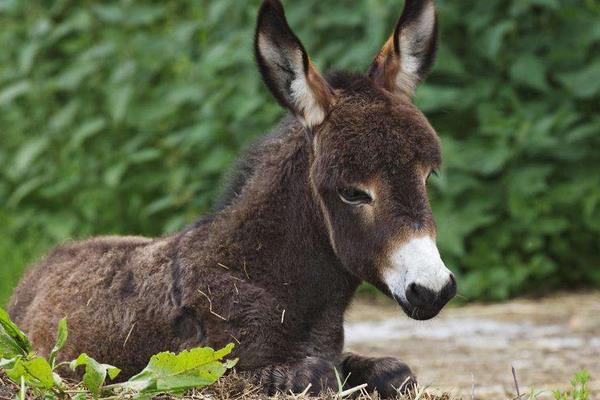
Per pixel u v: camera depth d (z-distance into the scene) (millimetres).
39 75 23000
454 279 10008
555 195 20984
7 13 23484
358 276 10547
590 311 19406
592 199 20578
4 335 10023
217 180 21641
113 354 11352
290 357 11062
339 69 11328
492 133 20953
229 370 10797
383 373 10961
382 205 10195
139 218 22125
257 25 10852
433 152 10438
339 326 11367
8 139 23047
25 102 23203
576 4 21859
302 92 10797
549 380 14633
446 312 19875
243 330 10867
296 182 11102
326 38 21750
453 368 15586
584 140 21344
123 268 11727
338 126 10516
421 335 18047
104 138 22672
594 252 21422
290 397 10117
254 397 10266
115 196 22109
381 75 11359
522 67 21094
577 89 20844
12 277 19688
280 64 10914
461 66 20969
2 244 21016
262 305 10938
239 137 21469
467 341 17484
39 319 12000
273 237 11125
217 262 11117
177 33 22062
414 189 10234
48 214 22219
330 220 10594
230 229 11242
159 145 22375
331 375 10594
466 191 21234
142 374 9547
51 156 22609
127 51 22484
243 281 11039
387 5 20453
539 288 21203
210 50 21672
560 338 17500
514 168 21234
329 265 11109
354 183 10305
